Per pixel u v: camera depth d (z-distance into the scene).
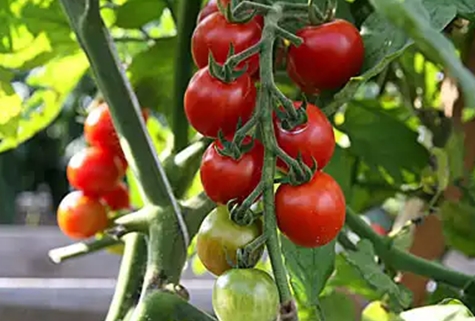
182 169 0.57
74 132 1.66
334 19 0.49
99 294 1.08
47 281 1.15
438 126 0.70
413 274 0.66
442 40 0.37
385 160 0.72
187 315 0.49
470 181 0.70
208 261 0.44
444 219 0.71
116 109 0.53
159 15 0.68
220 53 0.46
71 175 0.60
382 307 0.58
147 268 0.52
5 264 1.23
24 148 2.50
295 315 0.39
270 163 0.41
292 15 0.48
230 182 0.43
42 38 0.68
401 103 0.73
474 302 0.60
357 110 0.71
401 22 0.37
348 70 0.48
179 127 0.61
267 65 0.42
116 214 0.62
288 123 0.43
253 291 0.40
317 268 0.54
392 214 0.88
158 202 0.52
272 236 0.41
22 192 2.51
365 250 0.58
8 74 0.69
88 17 0.52
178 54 0.60
